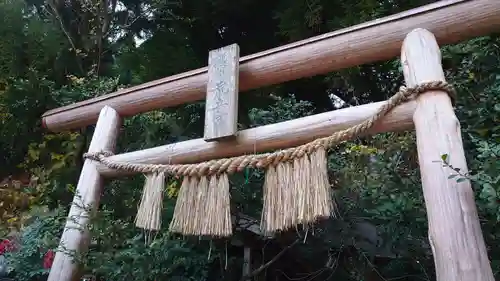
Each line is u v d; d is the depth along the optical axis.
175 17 4.63
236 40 5.07
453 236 1.28
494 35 2.12
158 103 2.48
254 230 2.92
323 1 3.79
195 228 1.82
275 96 4.30
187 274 2.77
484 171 1.61
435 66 1.59
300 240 2.82
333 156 2.64
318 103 4.73
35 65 4.16
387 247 2.71
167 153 2.21
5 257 2.94
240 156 1.94
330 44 1.91
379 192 2.30
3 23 4.03
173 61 4.46
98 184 2.47
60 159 3.93
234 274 3.04
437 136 1.44
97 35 4.68
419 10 1.73
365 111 1.71
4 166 4.35
